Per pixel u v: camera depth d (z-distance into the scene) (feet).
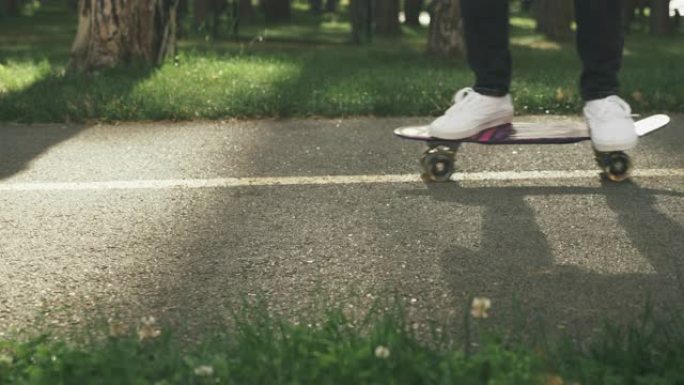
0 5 86.84
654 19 78.28
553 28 71.10
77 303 12.35
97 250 14.43
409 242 14.57
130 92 28.04
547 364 9.61
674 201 16.74
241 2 90.89
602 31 17.70
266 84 30.48
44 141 22.57
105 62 34.81
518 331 11.09
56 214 16.38
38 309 12.16
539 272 13.23
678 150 20.62
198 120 25.66
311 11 115.14
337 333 10.14
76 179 18.79
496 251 14.12
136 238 14.97
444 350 10.16
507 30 17.93
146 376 9.30
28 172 19.42
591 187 17.69
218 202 16.97
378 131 23.40
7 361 9.87
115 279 13.19
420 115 26.25
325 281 12.96
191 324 11.56
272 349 9.78
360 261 13.74
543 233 14.97
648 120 18.92
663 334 10.75
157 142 22.33
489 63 17.94
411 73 35.04
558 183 17.99
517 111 26.94
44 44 55.16
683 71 35.24
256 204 16.80
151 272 13.43
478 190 17.53
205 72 33.58
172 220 15.89
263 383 9.18
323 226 15.43
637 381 9.34
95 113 25.58
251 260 13.84
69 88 29.55
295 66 37.50
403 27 87.81
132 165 19.92
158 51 35.70
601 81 17.93
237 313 11.85
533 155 20.03
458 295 12.39
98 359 9.48
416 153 20.63
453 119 17.78
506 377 9.01
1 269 13.65
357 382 9.10
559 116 26.50
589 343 10.69
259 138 22.68
